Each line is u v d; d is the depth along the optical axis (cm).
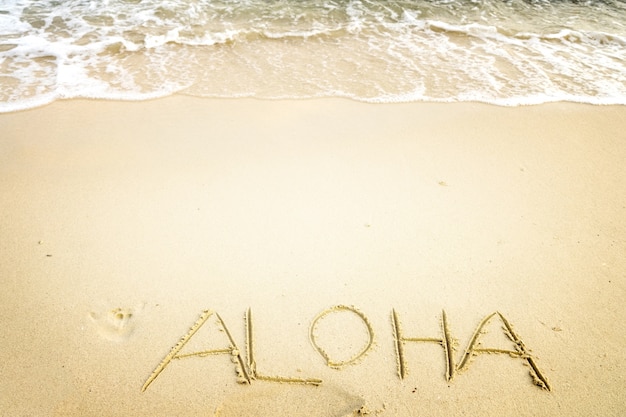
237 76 619
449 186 456
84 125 514
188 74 618
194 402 293
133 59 644
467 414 290
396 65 659
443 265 378
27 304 338
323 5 823
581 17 823
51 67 615
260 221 411
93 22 723
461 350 324
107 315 336
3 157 463
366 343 327
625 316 345
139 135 504
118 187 438
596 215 430
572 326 338
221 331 330
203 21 750
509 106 580
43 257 371
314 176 461
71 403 288
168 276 363
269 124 530
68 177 445
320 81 614
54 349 313
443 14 809
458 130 534
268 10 796
